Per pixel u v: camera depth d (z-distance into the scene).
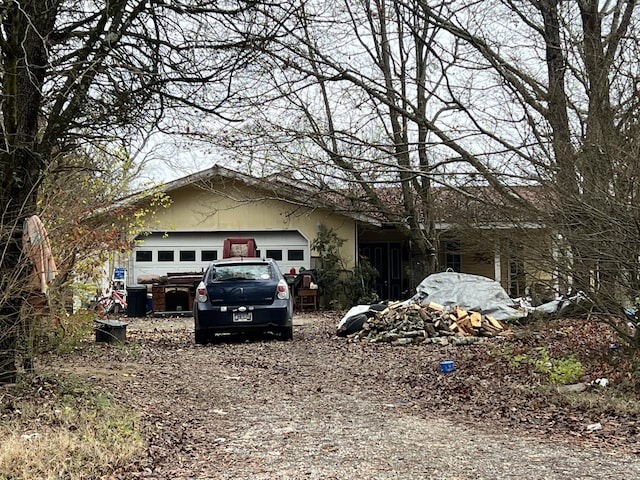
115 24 8.30
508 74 12.99
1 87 7.93
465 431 6.92
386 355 12.67
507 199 10.48
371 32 15.12
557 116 10.58
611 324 9.22
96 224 13.55
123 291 23.70
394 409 8.08
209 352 13.09
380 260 28.47
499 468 5.52
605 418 7.38
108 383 9.25
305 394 9.03
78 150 11.70
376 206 21.45
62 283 11.27
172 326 18.92
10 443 5.95
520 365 10.49
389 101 14.20
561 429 6.95
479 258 12.31
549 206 9.26
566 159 8.95
